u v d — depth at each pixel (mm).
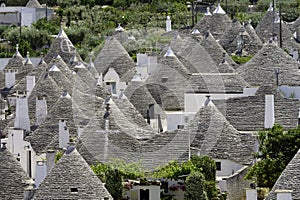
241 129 102688
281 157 88188
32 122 110250
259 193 85625
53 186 74938
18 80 136750
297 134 89000
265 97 103625
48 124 103375
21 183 83375
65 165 75562
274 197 73125
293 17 190625
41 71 131125
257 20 183500
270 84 113125
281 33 148000
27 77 127750
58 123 103125
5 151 84688
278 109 102812
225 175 94812
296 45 149375
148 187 85188
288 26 162625
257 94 107312
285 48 147875
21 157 100562
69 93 114562
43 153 99812
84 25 193125
